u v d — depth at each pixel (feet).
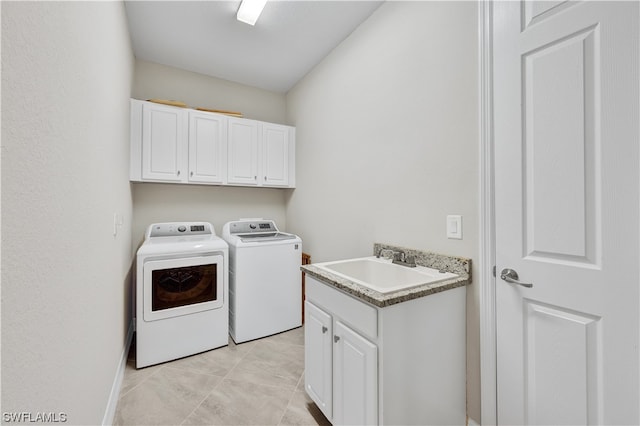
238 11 6.46
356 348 3.93
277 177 10.10
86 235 3.35
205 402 5.31
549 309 3.46
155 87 8.95
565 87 3.28
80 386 3.14
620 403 2.90
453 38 4.60
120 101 5.85
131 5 6.31
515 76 3.76
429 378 3.99
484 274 4.12
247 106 10.59
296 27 7.07
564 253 3.31
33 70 2.03
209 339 7.37
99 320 4.04
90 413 3.57
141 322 6.52
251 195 10.74
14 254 1.80
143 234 8.82
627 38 2.83
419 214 5.26
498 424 3.97
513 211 3.79
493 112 4.01
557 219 3.37
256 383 5.92
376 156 6.35
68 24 2.72
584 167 3.14
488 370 4.06
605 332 3.00
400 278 5.11
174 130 8.29
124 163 6.56
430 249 5.04
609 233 2.98
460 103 4.50
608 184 2.98
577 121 3.19
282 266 8.52
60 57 2.52
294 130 10.47
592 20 3.06
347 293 4.13
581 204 3.17
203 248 7.40
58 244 2.50
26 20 1.93
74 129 2.90
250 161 9.59
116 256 5.50
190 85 9.50
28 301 1.98
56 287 2.45
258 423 4.82
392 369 3.59
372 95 6.47
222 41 7.74
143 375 6.21
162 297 6.82
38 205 2.12
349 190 7.30
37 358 2.11
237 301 7.76
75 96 2.93
